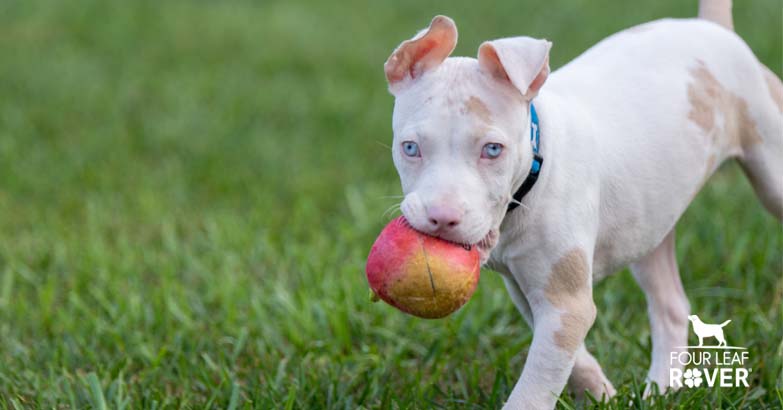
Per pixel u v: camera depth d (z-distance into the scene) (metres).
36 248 6.25
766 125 4.30
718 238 5.81
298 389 4.32
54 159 7.99
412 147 3.28
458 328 4.98
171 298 5.35
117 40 12.31
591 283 3.75
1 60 11.38
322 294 5.43
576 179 3.63
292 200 7.13
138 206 7.02
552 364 3.62
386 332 4.99
